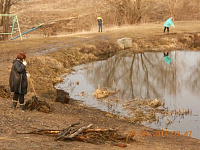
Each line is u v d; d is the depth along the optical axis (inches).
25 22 1660.9
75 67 756.6
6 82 511.2
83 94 530.9
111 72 714.8
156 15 1717.5
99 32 1220.5
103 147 239.5
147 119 415.2
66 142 241.8
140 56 922.1
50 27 1550.2
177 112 447.2
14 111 333.4
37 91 509.4
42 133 261.0
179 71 732.0
